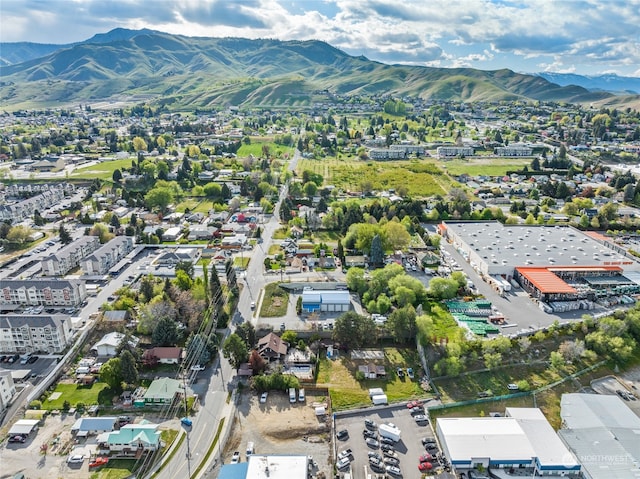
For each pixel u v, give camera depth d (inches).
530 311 7578.7
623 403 5772.6
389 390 6013.8
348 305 7726.4
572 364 6530.5
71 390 5920.3
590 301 7849.4
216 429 5319.9
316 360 6481.3
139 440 4975.4
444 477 4793.3
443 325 7170.3
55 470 4773.6
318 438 5275.6
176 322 7022.6
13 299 7805.1
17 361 6437.0
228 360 6496.1
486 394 5984.3
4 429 5295.3
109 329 7126.0
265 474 4557.1
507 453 4950.8
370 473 4825.3
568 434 5280.5
